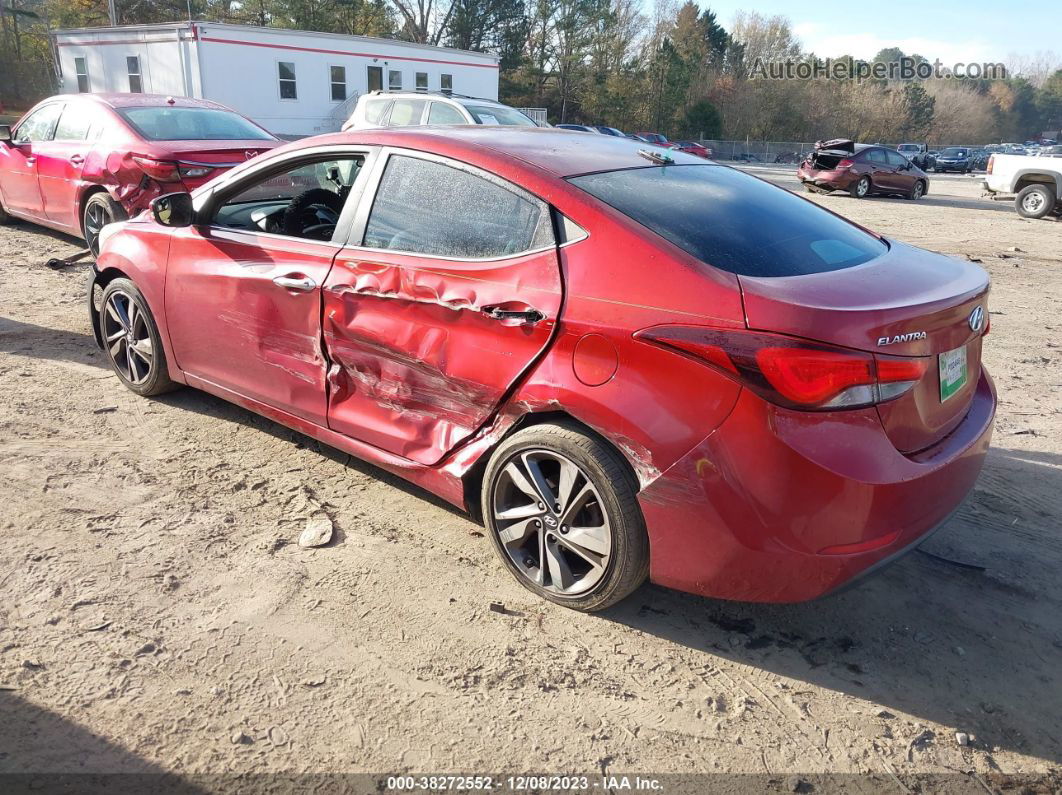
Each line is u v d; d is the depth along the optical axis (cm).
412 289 312
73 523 334
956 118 8600
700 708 253
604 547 276
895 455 249
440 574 314
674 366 250
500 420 296
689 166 351
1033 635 294
